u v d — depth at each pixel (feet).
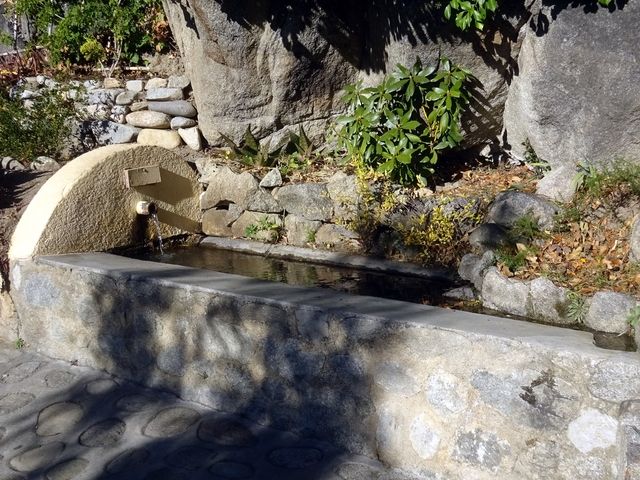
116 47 22.34
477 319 10.57
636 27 14.23
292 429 11.70
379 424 10.84
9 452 11.97
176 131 20.70
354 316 10.85
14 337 15.33
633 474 8.64
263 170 18.63
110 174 16.30
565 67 15.12
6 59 23.43
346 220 16.72
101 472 11.22
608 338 11.35
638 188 13.93
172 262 16.87
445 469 10.27
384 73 18.13
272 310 11.61
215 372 12.42
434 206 16.14
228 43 18.45
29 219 15.25
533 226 14.53
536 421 9.55
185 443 11.71
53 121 20.35
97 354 13.98
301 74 18.70
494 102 17.22
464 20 15.49
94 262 14.34
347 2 18.08
